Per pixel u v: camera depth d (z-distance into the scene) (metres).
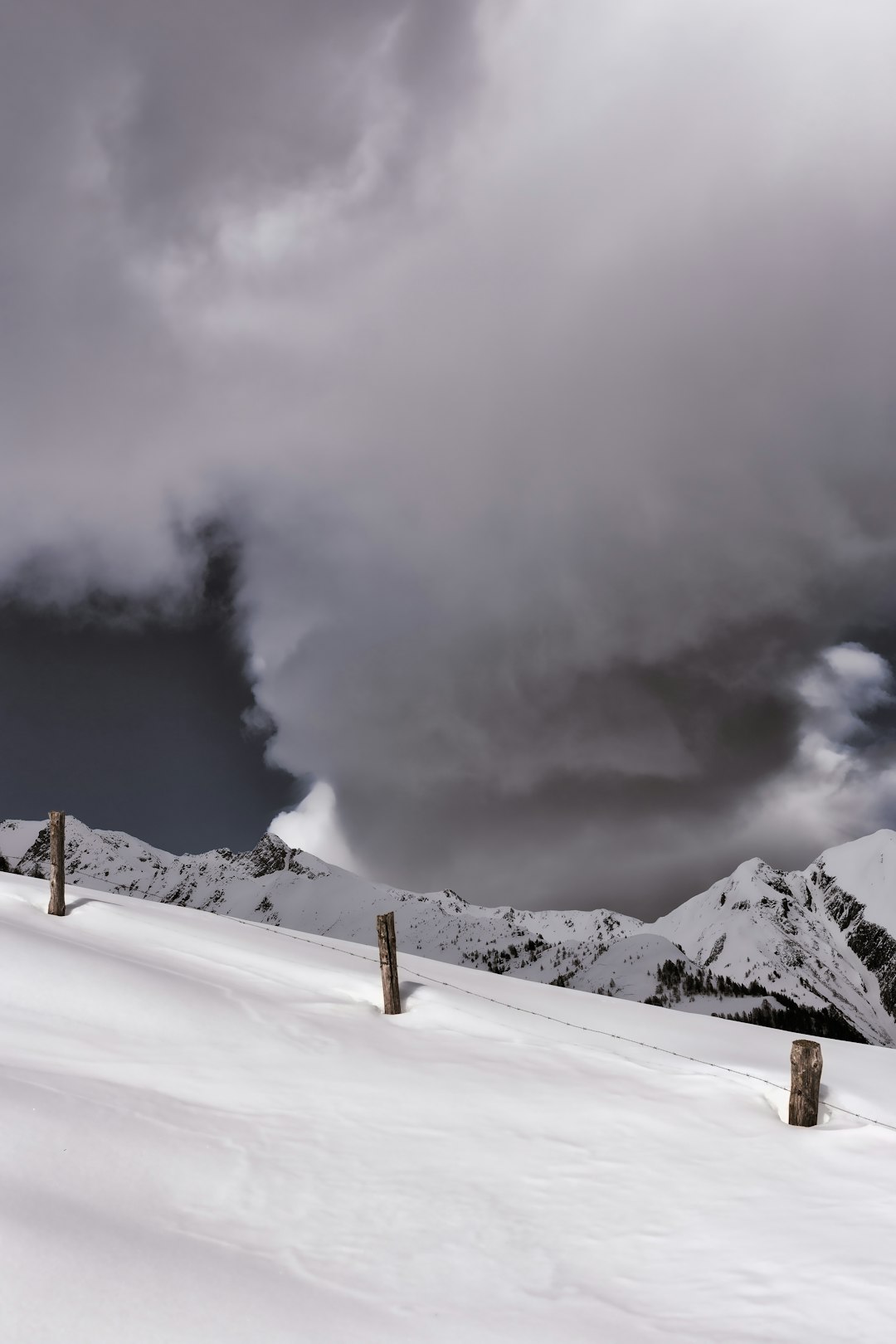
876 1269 9.54
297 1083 14.59
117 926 22.27
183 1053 15.20
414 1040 17.69
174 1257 8.53
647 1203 11.34
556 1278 9.28
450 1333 7.96
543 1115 14.37
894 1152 13.44
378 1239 9.83
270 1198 10.52
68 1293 7.42
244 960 21.48
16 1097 11.59
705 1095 16.03
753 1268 9.59
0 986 16.12
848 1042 26.08
